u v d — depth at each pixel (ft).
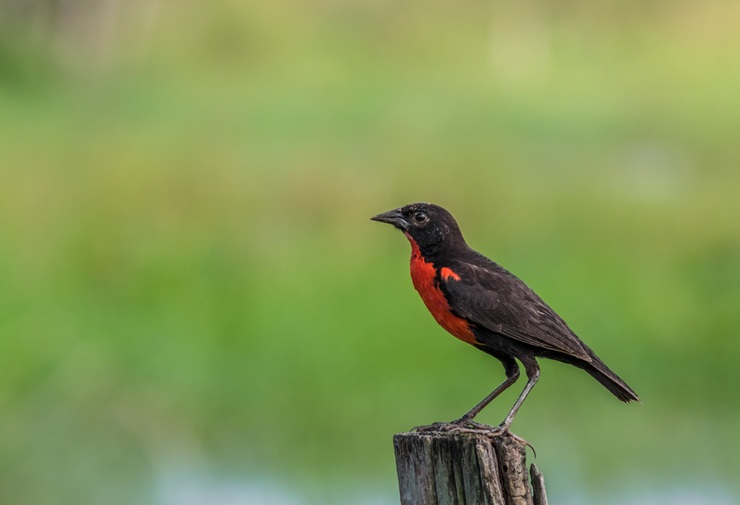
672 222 69.77
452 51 187.93
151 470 43.32
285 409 46.88
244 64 173.47
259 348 49.06
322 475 43.11
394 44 188.14
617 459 43.60
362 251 61.26
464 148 95.25
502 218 70.49
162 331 50.16
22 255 57.21
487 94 152.56
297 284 54.95
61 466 43.14
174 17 180.55
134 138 100.73
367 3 194.59
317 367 48.37
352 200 71.15
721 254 63.10
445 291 27.43
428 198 72.95
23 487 41.91
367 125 123.85
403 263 59.21
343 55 181.06
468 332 27.45
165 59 172.55
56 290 53.78
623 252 63.82
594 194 76.13
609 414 46.60
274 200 70.49
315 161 83.20
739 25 178.91
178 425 45.80
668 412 47.70
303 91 151.64
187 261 58.03
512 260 61.98
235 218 68.28
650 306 54.80
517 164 92.12
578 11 195.52
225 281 55.98
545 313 27.12
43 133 106.11
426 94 153.07
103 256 58.39
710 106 133.18
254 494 41.42
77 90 145.59
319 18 193.57
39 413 45.68
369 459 44.21
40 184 70.64
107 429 45.32
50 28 169.27
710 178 92.63
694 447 44.57
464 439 21.47
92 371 47.39
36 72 146.30
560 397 47.16
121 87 150.51
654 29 186.29
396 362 48.57
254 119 128.88
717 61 163.53
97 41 169.89
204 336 49.85
